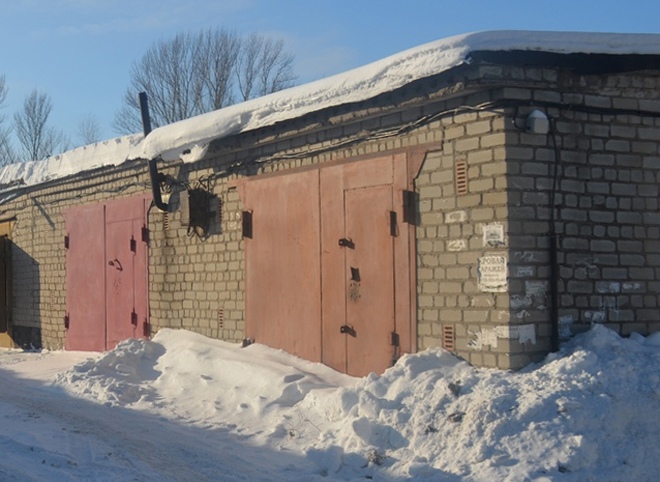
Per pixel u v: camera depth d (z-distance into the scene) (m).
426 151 9.89
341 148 11.16
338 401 9.30
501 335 9.02
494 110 9.14
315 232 11.55
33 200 19.53
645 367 8.46
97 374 13.13
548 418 7.75
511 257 9.00
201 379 11.95
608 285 9.56
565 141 9.41
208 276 13.95
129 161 15.85
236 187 13.27
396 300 10.26
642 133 9.84
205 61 34.69
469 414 7.99
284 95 11.34
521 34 8.83
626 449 7.63
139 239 15.75
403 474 7.61
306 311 11.71
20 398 12.25
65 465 8.01
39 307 19.31
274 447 9.10
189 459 8.47
